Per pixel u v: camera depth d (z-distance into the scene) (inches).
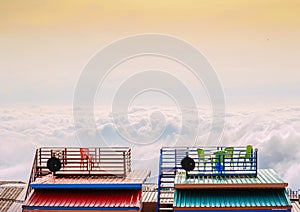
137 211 808.3
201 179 867.4
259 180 853.2
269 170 930.7
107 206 810.2
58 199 834.8
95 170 906.7
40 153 920.9
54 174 893.2
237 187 835.4
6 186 1034.7
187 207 804.6
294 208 914.7
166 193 896.9
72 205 816.9
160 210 856.9
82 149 919.0
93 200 830.5
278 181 844.0
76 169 920.9
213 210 805.9
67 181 864.3
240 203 811.4
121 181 861.2
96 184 845.8
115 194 843.4
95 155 915.4
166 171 906.1
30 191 876.0
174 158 925.2
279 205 804.0
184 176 888.3
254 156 890.7
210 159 910.4
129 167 945.5
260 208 802.8
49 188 852.0
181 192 840.3
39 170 917.2
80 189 855.1
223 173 887.1
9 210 914.1
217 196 830.5
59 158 920.9
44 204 821.2
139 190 851.4
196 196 831.7
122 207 808.3
